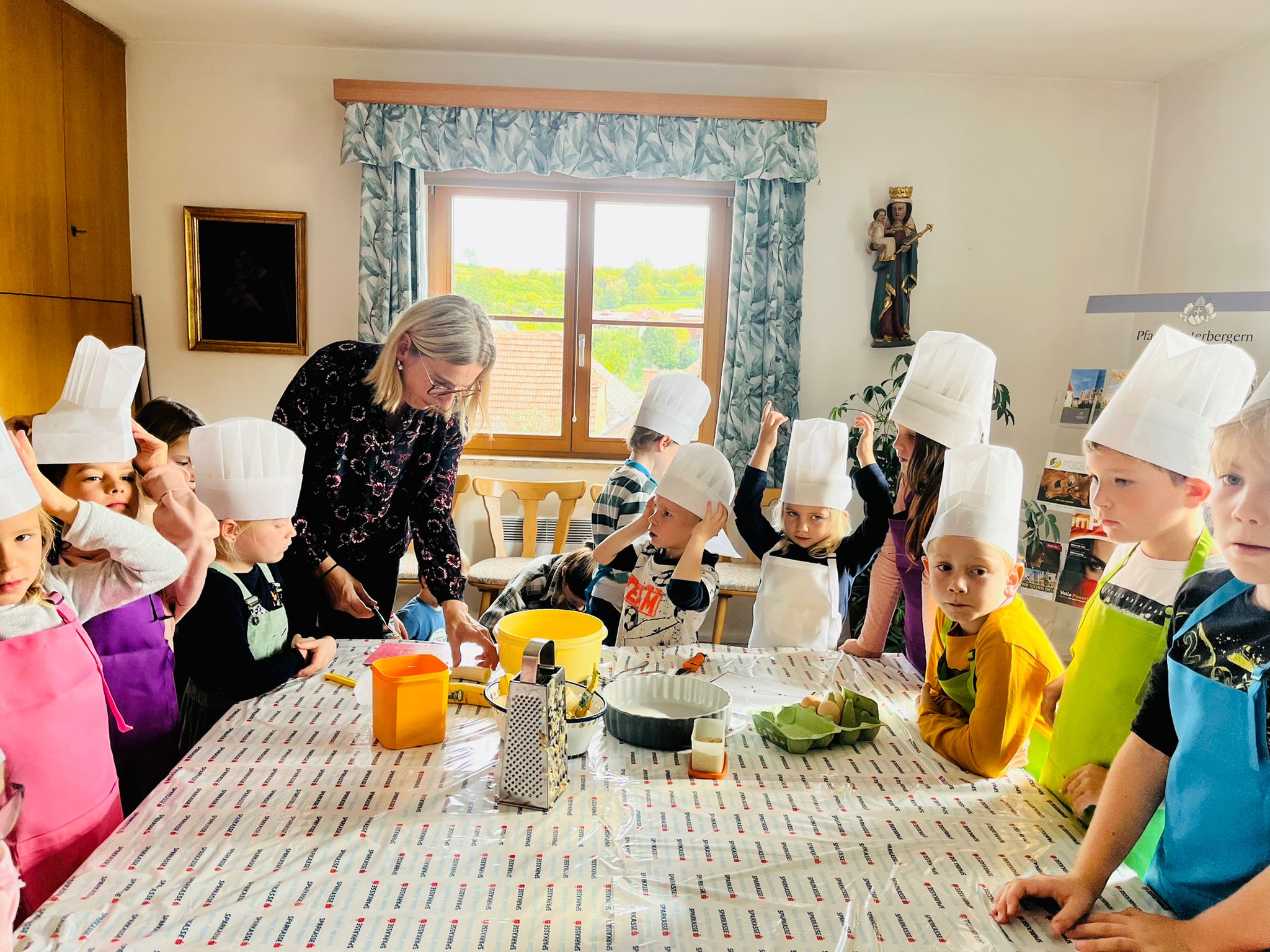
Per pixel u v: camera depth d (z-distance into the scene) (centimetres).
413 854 92
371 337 325
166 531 129
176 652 143
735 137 322
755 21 286
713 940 81
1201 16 268
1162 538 100
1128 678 101
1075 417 286
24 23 272
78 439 135
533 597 224
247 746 117
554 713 103
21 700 99
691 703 132
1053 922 83
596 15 285
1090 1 260
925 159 338
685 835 98
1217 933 74
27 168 277
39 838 101
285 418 171
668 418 211
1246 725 75
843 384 347
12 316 273
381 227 324
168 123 329
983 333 348
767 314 331
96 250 313
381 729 118
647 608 174
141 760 132
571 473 351
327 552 180
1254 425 71
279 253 334
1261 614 75
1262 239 283
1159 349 99
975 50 307
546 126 321
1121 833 86
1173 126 326
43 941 77
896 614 298
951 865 94
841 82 334
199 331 338
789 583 178
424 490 185
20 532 96
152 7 291
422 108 318
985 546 115
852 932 82
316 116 330
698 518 172
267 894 84
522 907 84
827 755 121
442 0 276
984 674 116
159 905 82
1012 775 117
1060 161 339
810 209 339
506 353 354
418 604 196
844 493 179
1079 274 345
